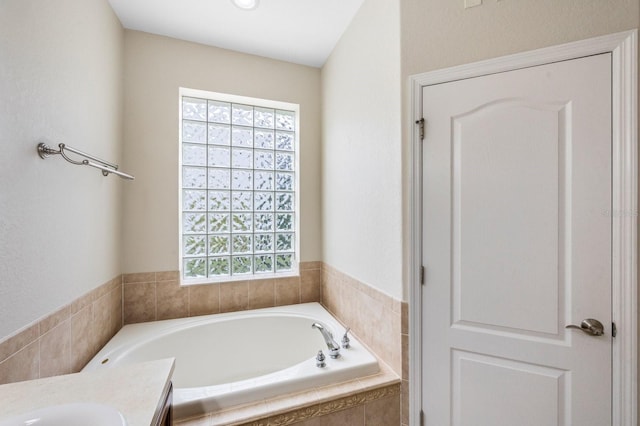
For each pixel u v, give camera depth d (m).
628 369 0.93
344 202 1.81
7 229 0.83
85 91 1.28
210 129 2.04
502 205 1.09
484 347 1.12
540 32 1.05
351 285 1.71
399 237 1.26
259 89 2.06
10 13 0.83
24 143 0.89
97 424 0.57
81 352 1.24
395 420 1.24
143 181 1.79
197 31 1.79
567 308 1.02
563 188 1.02
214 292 1.96
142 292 1.79
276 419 1.07
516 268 1.08
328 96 2.08
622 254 0.94
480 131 1.12
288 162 2.25
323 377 1.22
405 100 1.23
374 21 1.45
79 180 1.22
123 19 1.67
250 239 2.13
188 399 1.06
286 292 2.14
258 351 1.88
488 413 1.11
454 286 1.17
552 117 1.03
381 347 1.40
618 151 0.94
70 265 1.15
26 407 0.62
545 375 1.04
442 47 1.18
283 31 1.80
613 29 0.97
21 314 0.88
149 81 1.80
